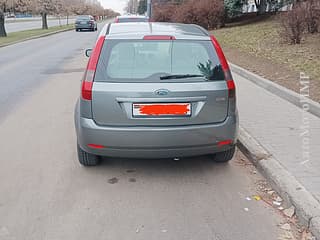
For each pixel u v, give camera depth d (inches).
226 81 156.9
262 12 976.9
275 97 299.3
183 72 153.7
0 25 1165.7
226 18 944.3
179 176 165.5
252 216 133.0
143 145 149.9
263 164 167.0
